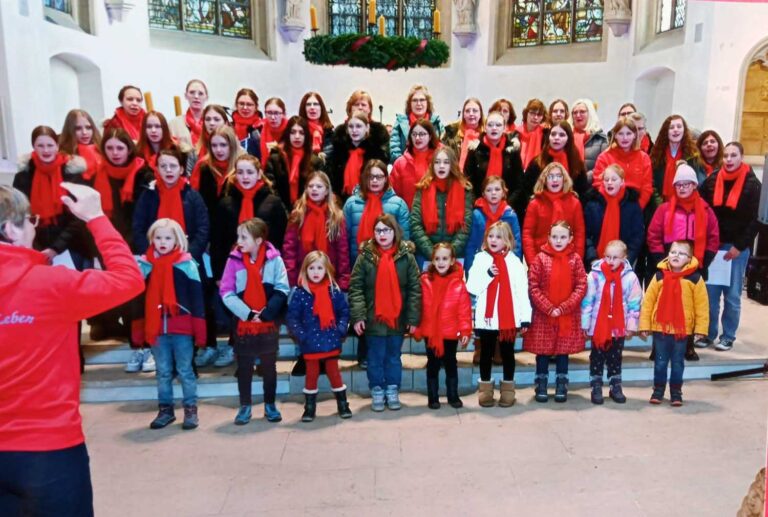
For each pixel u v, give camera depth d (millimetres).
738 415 3453
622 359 4090
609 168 3850
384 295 3404
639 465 2879
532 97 9805
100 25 7359
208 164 3809
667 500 2584
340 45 4613
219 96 9055
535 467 2861
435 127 4520
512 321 3480
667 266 3533
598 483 2717
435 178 3746
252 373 3508
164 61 8367
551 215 3814
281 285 3342
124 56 7781
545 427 3301
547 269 3549
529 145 4504
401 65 4844
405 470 2840
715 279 4152
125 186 3680
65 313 1553
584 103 4668
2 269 1498
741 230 4086
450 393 3574
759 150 6680
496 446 3076
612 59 9164
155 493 2652
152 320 3250
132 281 1656
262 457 2979
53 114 6270
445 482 2730
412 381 3889
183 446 3100
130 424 3373
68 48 6637
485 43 9977
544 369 3648
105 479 2773
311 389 3381
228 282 3328
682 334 3484
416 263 3514
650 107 8836
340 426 3328
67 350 1601
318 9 9859
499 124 4094
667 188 4359
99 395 3713
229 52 9172
